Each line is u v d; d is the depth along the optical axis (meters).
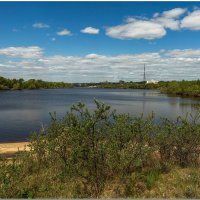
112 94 163.62
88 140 10.08
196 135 13.13
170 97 125.06
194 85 137.75
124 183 10.46
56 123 13.57
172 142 13.30
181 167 12.93
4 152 22.05
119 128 11.93
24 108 68.00
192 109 65.81
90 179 10.12
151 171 11.87
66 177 10.39
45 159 13.31
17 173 10.20
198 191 9.71
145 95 147.88
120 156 10.63
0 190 9.10
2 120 46.41
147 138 12.85
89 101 93.88
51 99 106.19
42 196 9.71
